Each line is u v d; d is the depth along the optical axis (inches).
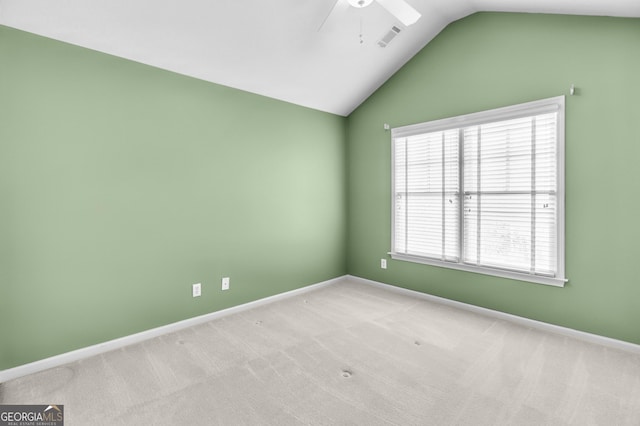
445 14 119.4
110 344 94.7
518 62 109.3
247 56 109.4
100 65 91.7
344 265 168.7
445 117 128.3
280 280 140.6
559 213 101.7
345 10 101.9
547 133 104.5
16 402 70.4
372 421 63.9
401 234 146.9
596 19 94.4
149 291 103.0
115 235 95.7
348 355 90.2
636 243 90.4
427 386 75.4
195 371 82.4
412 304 132.0
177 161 108.0
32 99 81.6
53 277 85.7
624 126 91.1
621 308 93.0
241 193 126.1
